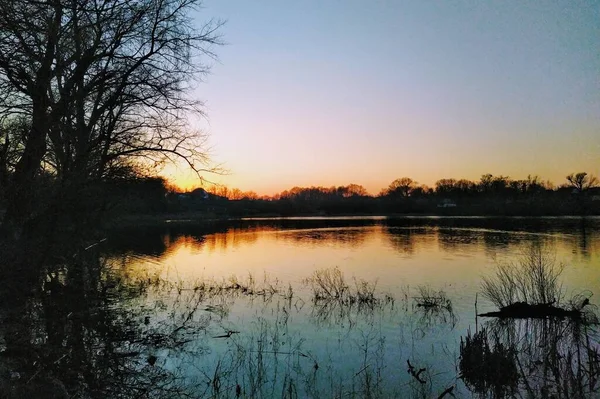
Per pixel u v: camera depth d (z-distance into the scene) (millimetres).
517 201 123062
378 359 12336
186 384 10453
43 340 11688
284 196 182750
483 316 17266
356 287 22922
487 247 43094
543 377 10859
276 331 15023
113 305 17766
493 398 9805
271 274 28016
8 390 8195
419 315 17531
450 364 11945
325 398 9656
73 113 15945
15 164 13805
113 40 15555
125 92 16812
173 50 16828
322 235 63875
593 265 29578
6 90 13438
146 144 18750
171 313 17375
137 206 24906
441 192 154500
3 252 12344
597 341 13578
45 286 16125
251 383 10141
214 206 134875
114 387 10094
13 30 11812
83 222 16484
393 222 101375
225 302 19734
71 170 15305
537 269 20406
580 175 119500
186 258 36938
